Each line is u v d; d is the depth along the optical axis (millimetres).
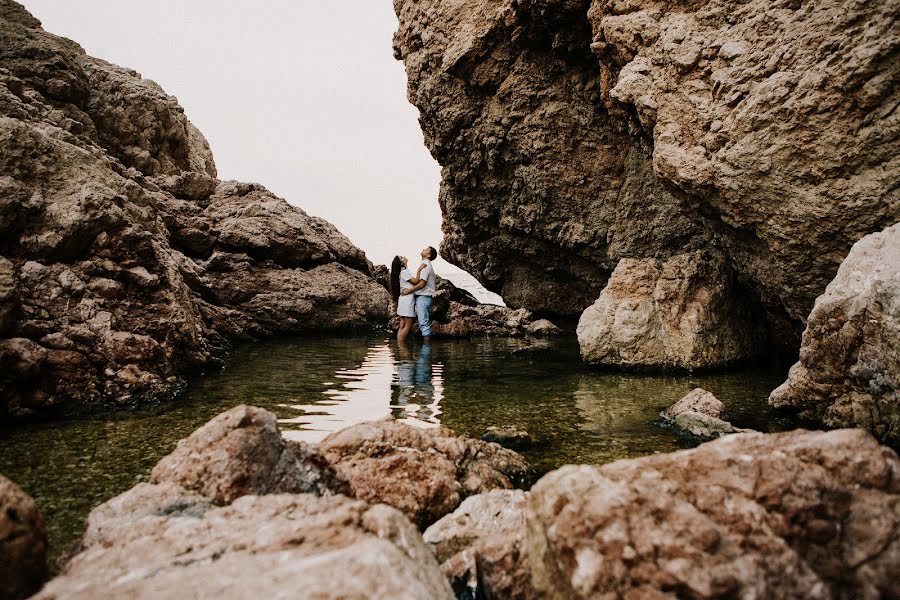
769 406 6352
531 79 13289
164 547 2311
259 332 13531
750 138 6500
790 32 6305
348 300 15516
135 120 16031
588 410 6406
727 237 7906
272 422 3414
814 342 5266
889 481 2168
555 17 11281
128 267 7418
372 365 9586
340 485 3443
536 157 13969
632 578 1897
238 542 2281
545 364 9734
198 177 15867
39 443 4895
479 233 17844
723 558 1896
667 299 8945
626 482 2254
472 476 4098
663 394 7207
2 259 6051
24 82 11953
